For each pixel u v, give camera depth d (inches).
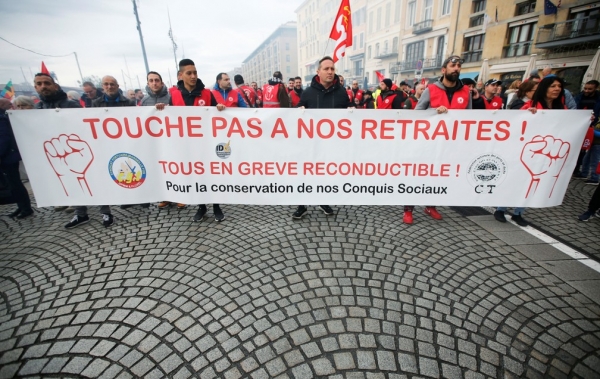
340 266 104.1
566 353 69.2
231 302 86.7
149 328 77.3
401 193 128.7
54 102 147.5
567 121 113.7
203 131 123.1
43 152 123.1
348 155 124.2
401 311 82.6
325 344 71.7
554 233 127.7
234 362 67.2
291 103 276.4
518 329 76.2
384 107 239.8
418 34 982.4
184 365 66.6
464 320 79.3
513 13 645.3
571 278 96.6
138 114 120.9
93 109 119.1
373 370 64.9
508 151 119.5
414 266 103.8
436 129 119.1
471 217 145.6
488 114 115.5
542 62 593.9
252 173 128.2
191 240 124.1
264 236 126.5
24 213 154.3
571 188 189.6
